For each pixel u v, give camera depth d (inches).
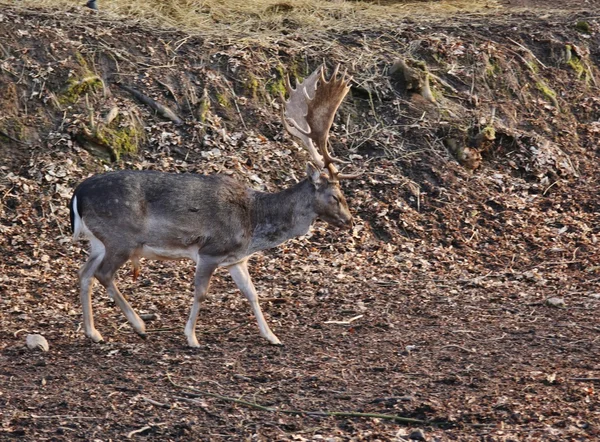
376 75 832.9
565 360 458.0
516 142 799.1
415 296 586.9
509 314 548.4
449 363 456.4
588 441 358.6
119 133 735.1
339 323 533.3
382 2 1000.2
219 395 414.0
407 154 770.2
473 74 861.2
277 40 855.1
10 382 428.8
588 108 866.1
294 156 756.0
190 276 617.9
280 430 378.6
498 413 388.8
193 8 887.7
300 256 654.5
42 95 745.6
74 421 383.9
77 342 496.4
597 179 783.1
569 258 664.4
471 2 1010.7
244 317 546.9
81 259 634.2
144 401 405.4
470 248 681.0
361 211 707.4
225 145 748.6
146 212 488.4
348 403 405.1
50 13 820.6
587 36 938.7
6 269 610.9
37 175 693.3
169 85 782.5
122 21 838.5
